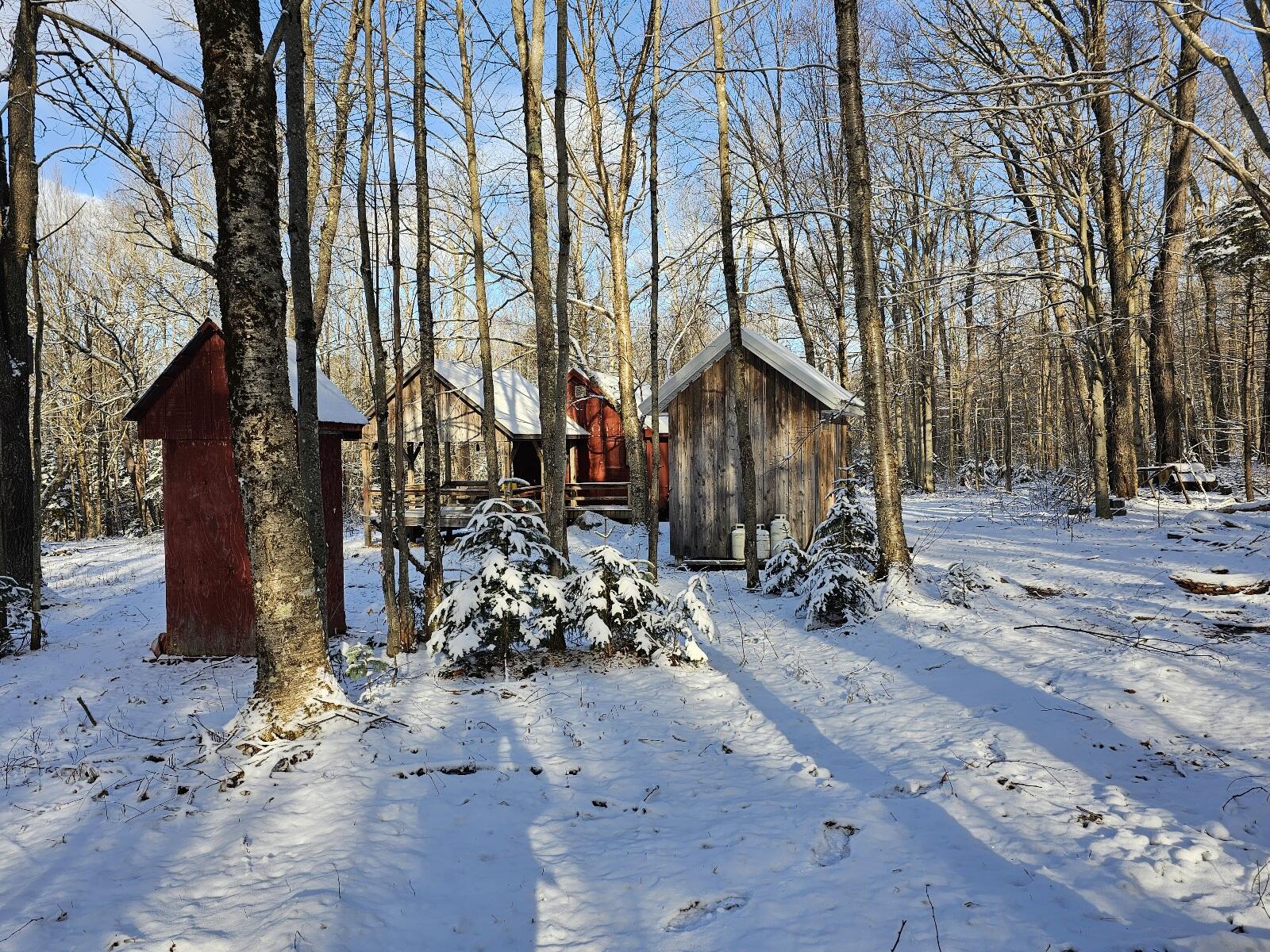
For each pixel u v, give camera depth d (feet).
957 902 11.76
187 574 32.89
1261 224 53.01
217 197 20.20
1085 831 13.66
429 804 16.34
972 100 56.13
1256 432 67.72
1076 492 61.26
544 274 43.68
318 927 11.78
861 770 17.57
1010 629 26.91
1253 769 15.47
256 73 20.06
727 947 11.27
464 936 12.03
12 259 42.22
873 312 34.58
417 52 29.81
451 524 75.00
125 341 108.37
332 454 34.73
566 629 28.43
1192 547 38.93
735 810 15.99
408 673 26.61
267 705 19.83
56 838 15.39
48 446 120.47
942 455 159.53
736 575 46.78
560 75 29.66
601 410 89.92
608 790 17.16
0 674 30.76
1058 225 66.54
